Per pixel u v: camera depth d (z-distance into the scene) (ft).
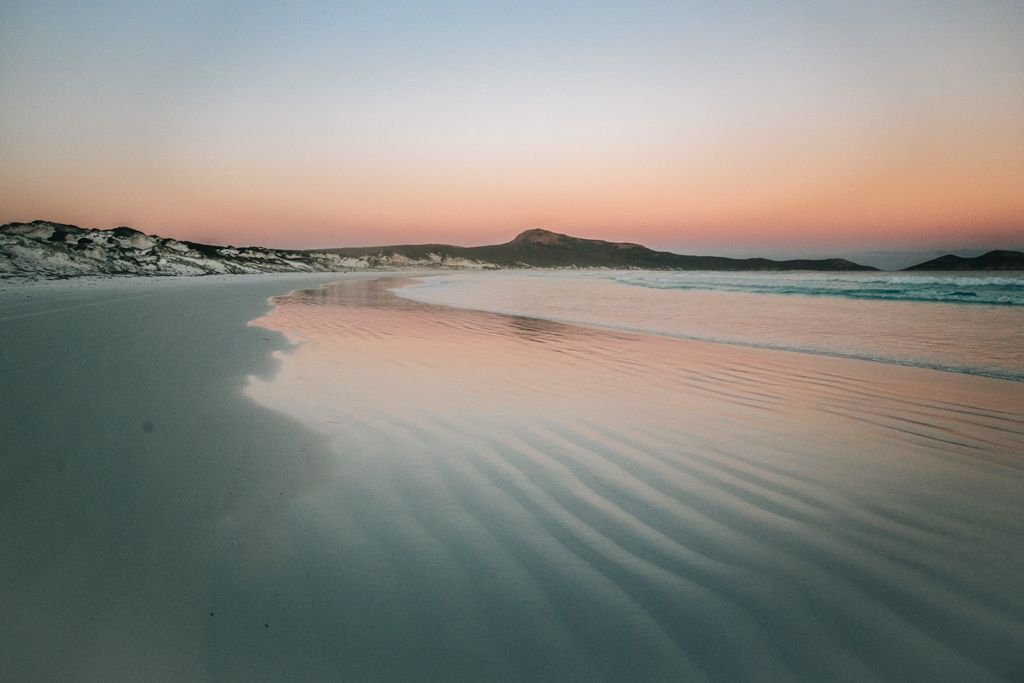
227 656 5.93
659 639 6.56
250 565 7.66
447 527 9.18
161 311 39.34
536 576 7.80
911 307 58.49
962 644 6.52
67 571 6.87
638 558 8.36
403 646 6.30
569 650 6.34
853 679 5.98
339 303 60.39
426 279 161.07
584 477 11.57
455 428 14.85
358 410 16.25
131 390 15.88
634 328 41.19
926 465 12.63
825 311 54.39
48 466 9.77
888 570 8.13
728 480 11.57
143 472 10.09
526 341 33.53
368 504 9.93
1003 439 14.71
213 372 19.48
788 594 7.48
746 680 5.95
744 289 96.22
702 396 19.48
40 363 18.40
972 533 9.31
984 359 27.99
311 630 6.46
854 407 18.17
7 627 5.80
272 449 12.26
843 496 10.82
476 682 5.83
